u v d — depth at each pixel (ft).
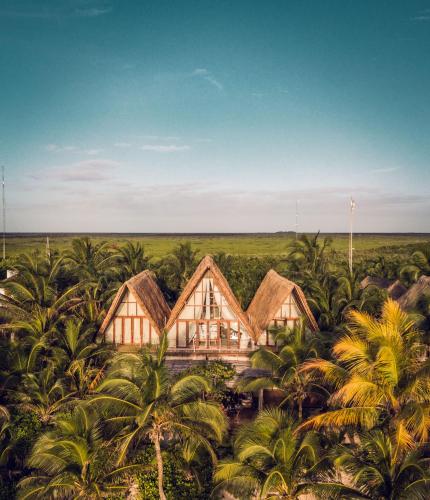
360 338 45.44
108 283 124.77
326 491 41.32
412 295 98.68
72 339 72.13
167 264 158.92
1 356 68.95
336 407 50.16
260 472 42.91
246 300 128.47
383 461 40.50
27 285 86.02
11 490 51.62
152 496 49.70
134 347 91.40
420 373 38.52
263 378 57.47
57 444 42.68
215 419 44.83
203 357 87.51
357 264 203.62
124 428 43.14
